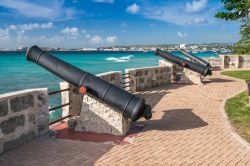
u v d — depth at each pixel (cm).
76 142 633
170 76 1656
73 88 823
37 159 538
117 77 1137
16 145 596
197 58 1927
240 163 534
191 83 1616
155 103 1062
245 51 3044
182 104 1045
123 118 681
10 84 2589
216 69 2703
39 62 700
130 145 620
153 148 604
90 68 4319
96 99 691
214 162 537
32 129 638
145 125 772
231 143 638
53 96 1579
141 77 1385
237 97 1166
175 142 641
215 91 1352
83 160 537
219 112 923
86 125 708
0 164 514
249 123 782
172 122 805
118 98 645
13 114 584
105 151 583
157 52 1655
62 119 770
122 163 526
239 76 1992
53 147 600
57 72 686
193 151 589
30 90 635
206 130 730
